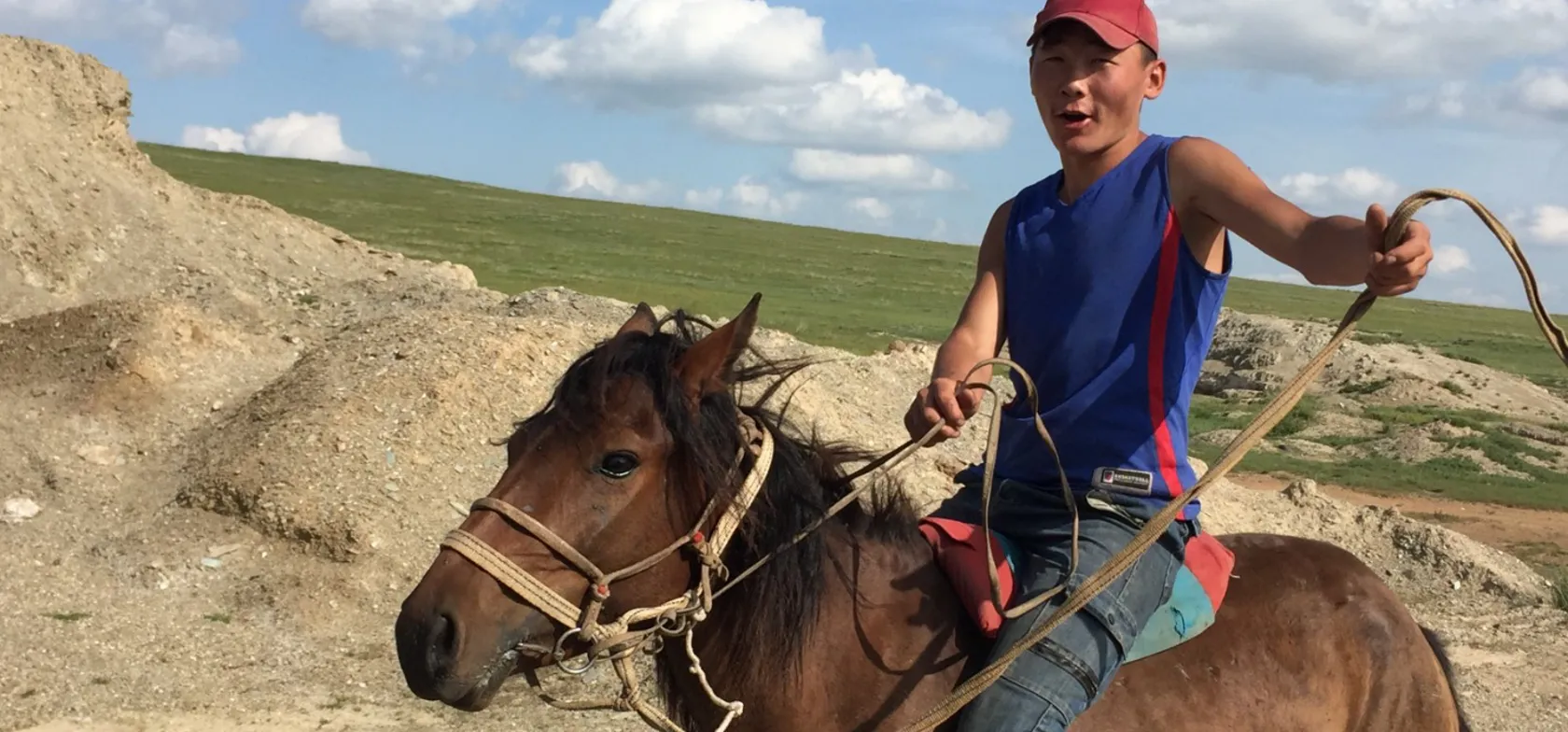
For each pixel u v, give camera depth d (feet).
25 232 45.32
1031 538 10.55
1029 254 10.71
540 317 43.24
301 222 56.65
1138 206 10.19
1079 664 9.60
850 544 10.56
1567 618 37.52
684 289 146.30
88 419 34.30
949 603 10.45
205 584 27.81
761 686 10.01
